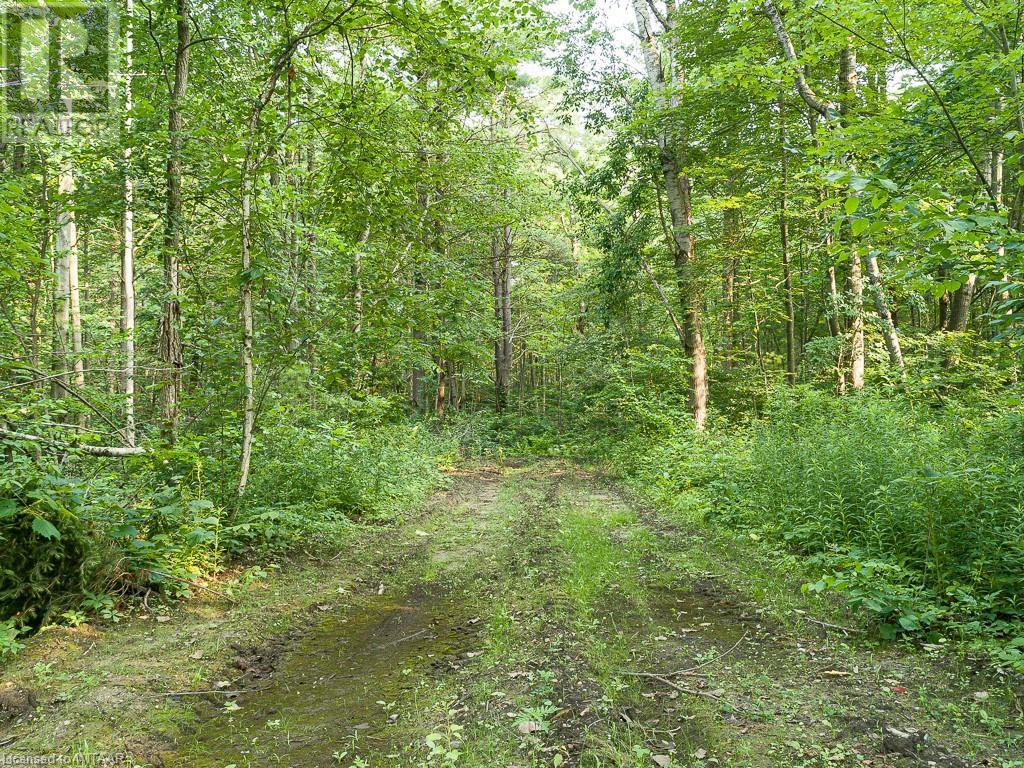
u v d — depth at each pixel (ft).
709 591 16.67
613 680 11.16
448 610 16.21
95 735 9.64
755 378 54.60
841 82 36.73
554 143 60.95
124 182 23.18
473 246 59.82
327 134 24.00
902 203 10.78
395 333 32.17
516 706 10.30
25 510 12.92
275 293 21.42
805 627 13.66
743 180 50.42
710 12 42.96
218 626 14.35
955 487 15.28
